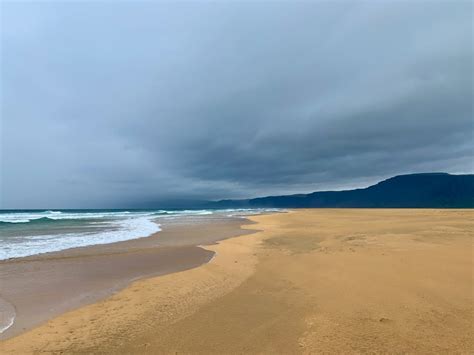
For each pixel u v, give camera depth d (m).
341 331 4.70
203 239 17.33
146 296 7.11
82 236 19.02
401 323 4.82
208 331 4.99
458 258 8.62
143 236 19.00
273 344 4.45
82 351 4.52
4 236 19.02
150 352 4.39
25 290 7.80
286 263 9.73
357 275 7.58
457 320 4.81
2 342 4.92
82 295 7.36
